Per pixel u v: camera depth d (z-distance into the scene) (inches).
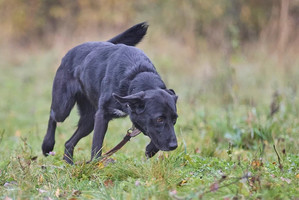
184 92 711.1
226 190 273.1
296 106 531.8
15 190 285.6
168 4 1110.4
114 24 1123.9
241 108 569.3
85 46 378.0
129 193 270.5
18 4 1336.1
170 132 306.3
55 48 1092.5
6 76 1029.8
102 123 340.8
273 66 768.9
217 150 408.5
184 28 1082.1
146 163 319.3
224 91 645.9
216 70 724.7
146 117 309.4
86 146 444.5
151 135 311.3
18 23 1310.3
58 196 283.0
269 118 475.8
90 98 365.1
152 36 1051.9
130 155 387.5
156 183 285.1
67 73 381.1
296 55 818.2
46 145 392.8
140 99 309.0
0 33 1302.9
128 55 343.9
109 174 316.5
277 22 881.5
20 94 876.0
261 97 630.5
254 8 1111.0
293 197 267.9
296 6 877.2
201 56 959.0
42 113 716.7
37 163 354.0
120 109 333.4
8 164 327.6
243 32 1113.4
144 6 1147.9
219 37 988.6
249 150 426.6
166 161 319.0
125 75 333.4
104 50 358.3
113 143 440.8
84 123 387.9
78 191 287.0
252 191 275.0
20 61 1140.5
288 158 359.9
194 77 830.5
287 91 594.9
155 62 945.5
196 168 331.9
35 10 1317.7
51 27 1310.3
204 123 507.5
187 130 504.7
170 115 307.1
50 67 1035.3
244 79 705.6
